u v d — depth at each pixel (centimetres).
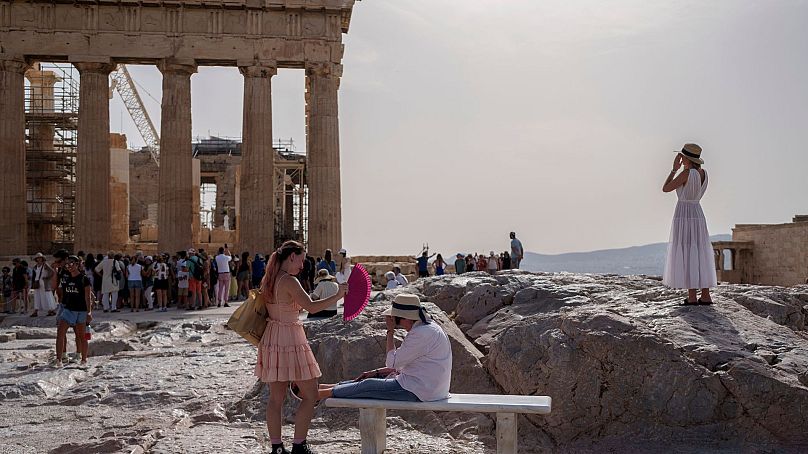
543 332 926
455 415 935
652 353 856
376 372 780
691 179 995
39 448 842
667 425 842
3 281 3059
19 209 3938
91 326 2098
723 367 845
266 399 1012
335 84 4100
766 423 811
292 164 6234
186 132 4025
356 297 740
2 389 1179
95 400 1102
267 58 4025
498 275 1423
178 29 3994
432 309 1113
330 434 884
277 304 740
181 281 2914
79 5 3959
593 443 855
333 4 4038
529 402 709
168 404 1071
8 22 3938
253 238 3991
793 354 865
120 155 5259
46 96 5188
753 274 5894
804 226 5278
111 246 4431
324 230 4016
